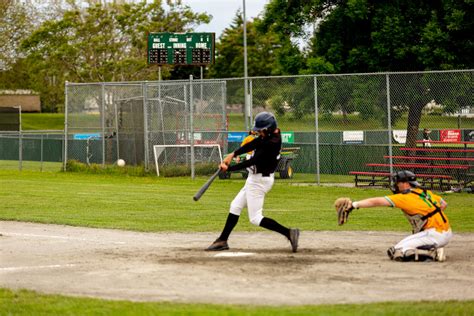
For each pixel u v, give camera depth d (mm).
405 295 14961
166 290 15477
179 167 51875
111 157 55750
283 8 60781
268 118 20469
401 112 46812
